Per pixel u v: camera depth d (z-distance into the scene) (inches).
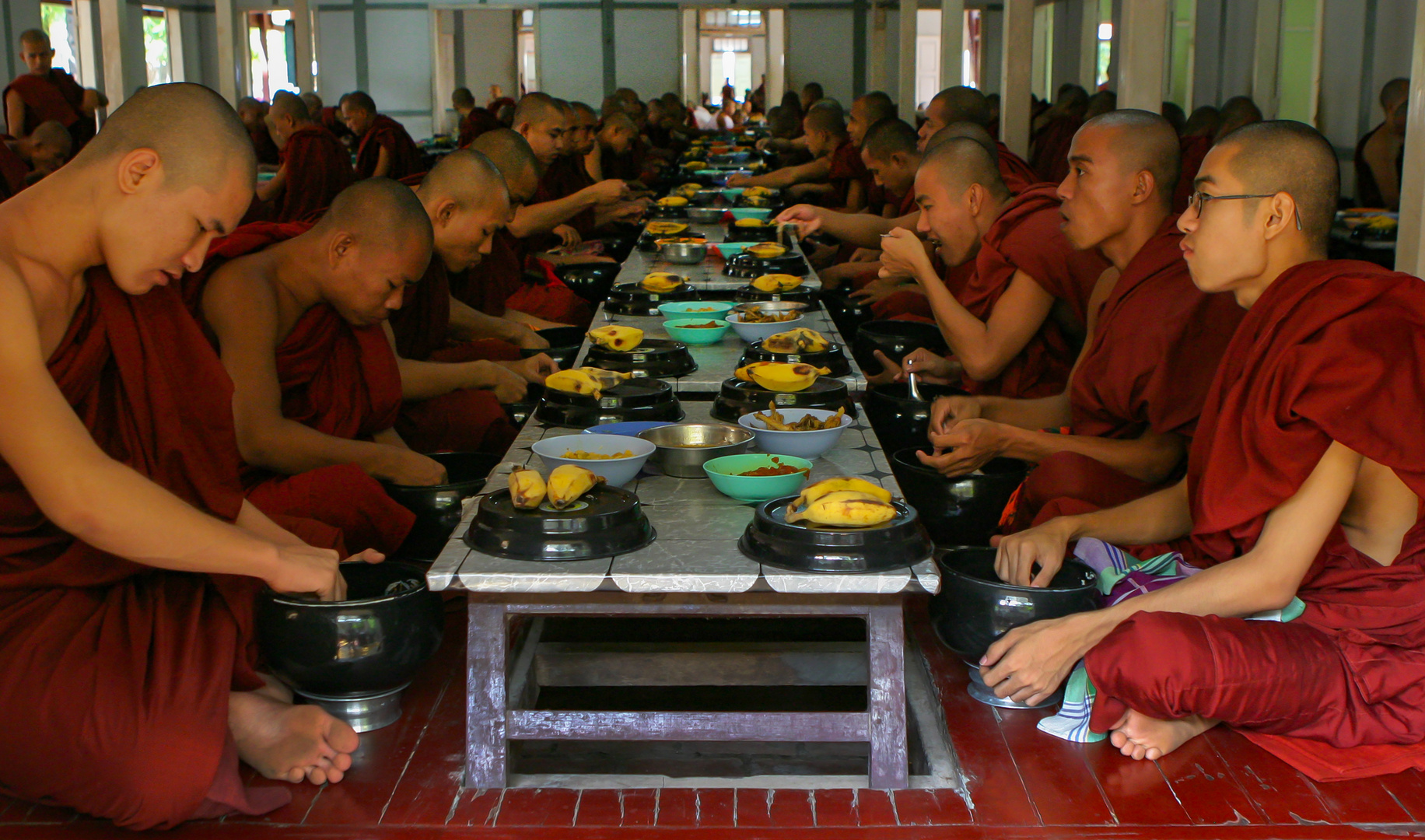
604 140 363.3
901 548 70.5
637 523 74.7
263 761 72.2
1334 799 70.7
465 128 385.7
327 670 74.0
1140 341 99.9
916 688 85.6
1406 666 75.5
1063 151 394.9
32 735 66.7
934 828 67.5
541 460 90.7
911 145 218.7
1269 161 79.0
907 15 473.7
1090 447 101.2
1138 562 85.1
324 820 68.6
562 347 161.5
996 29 804.0
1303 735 75.5
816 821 68.3
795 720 71.1
